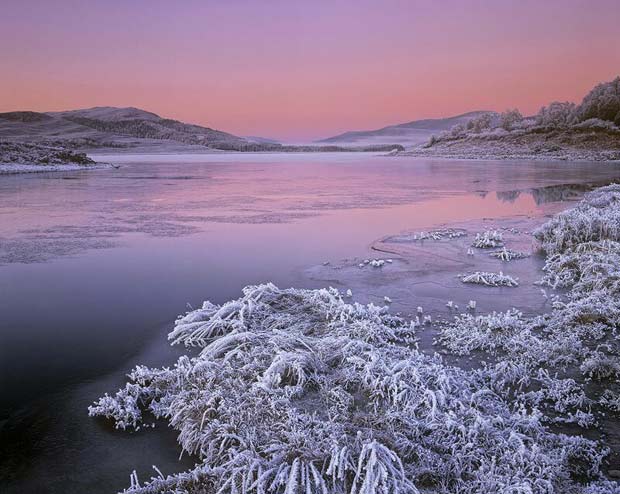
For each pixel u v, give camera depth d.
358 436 4.20
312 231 15.80
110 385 5.62
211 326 7.05
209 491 3.91
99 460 4.36
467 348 6.60
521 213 20.02
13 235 14.92
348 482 3.92
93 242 13.90
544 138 75.31
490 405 4.99
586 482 4.07
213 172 48.56
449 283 9.70
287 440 4.32
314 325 7.19
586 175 37.72
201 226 16.81
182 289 9.30
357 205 22.88
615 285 8.54
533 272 10.58
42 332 7.17
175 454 4.46
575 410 5.14
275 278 10.07
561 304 8.16
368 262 11.41
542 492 3.78
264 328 7.11
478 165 55.00
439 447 4.31
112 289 9.30
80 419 4.96
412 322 7.24
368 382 5.29
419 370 5.44
